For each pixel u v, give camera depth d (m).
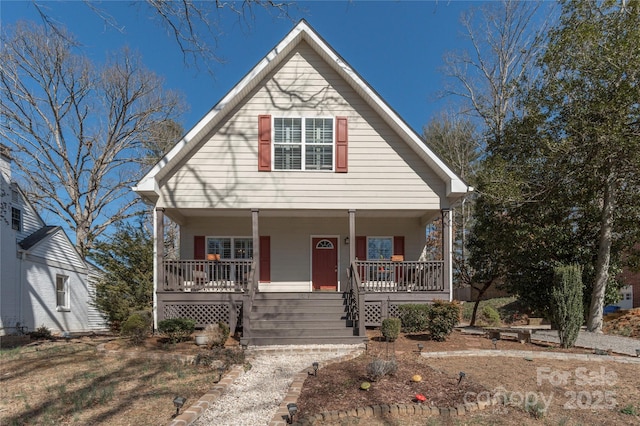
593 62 11.41
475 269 16.11
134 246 13.03
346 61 11.75
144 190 10.91
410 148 11.99
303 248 14.05
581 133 11.62
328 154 12.03
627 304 21.05
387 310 11.62
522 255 13.80
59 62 22.42
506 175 12.96
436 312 9.79
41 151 23.73
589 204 13.42
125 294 12.43
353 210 11.83
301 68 12.21
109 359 7.92
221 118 11.82
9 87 22.03
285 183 11.80
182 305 11.41
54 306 16.22
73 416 4.89
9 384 6.25
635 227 12.81
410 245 14.24
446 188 11.82
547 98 12.98
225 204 11.63
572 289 9.18
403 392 5.51
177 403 4.75
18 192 14.35
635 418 4.86
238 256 13.96
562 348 8.98
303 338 9.57
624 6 11.34
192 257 13.80
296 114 12.06
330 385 5.87
